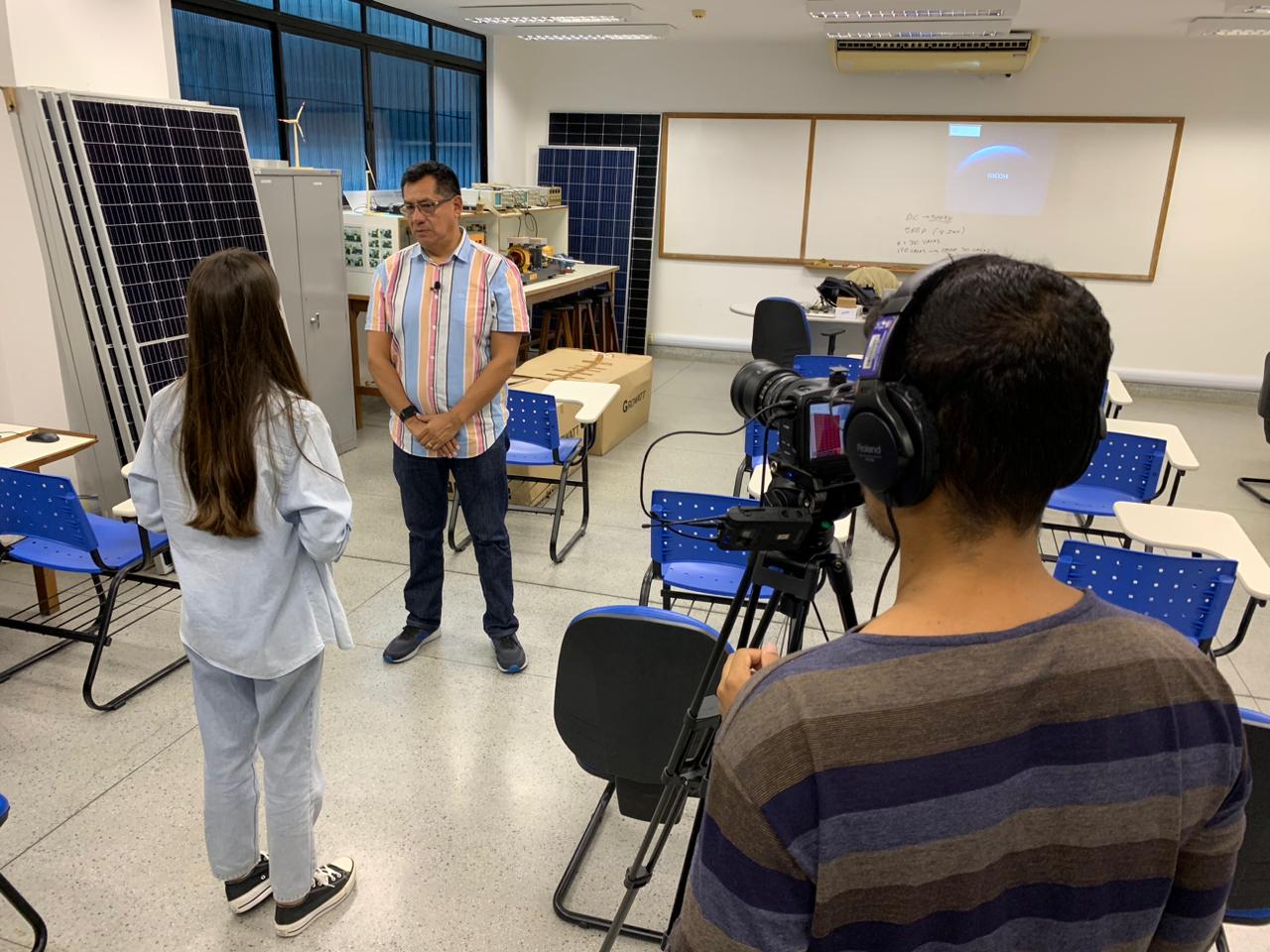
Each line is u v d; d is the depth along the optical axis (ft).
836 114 24.39
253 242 13.17
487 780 7.83
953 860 1.73
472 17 21.47
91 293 10.91
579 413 12.30
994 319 1.74
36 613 10.48
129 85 12.10
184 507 5.12
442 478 9.19
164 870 6.66
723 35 23.02
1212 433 20.62
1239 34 19.29
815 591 3.62
